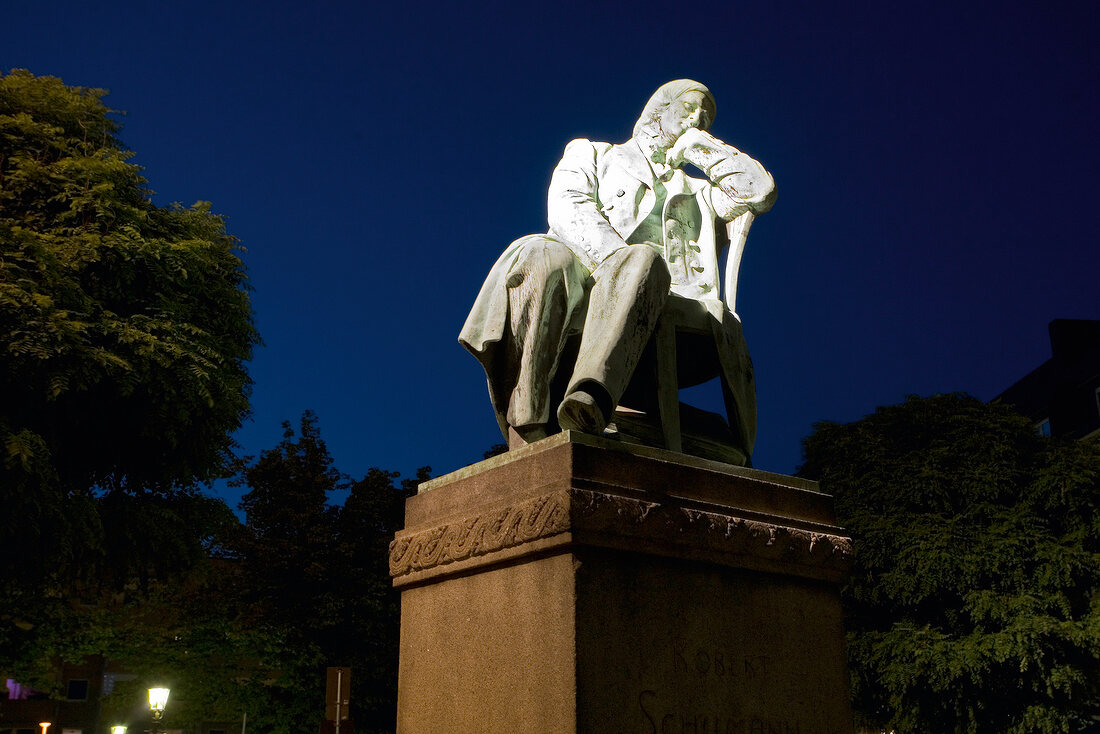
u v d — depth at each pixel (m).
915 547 20.19
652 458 2.99
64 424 13.68
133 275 14.26
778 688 2.98
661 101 4.00
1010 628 18.94
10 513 11.90
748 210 3.82
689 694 2.76
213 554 24.28
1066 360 33.03
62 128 15.59
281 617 22.94
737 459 3.55
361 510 24.77
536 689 2.66
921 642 19.45
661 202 3.78
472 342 3.28
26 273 13.16
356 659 23.19
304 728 22.72
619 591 2.72
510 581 2.84
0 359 12.37
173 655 22.16
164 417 13.84
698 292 3.66
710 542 2.93
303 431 25.69
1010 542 19.77
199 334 14.87
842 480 22.25
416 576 3.19
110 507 14.68
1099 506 20.44
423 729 3.02
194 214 16.42
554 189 3.66
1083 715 19.84
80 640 20.70
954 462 21.53
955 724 19.59
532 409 3.19
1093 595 20.12
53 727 32.94
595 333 3.16
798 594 3.16
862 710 20.94
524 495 2.88
